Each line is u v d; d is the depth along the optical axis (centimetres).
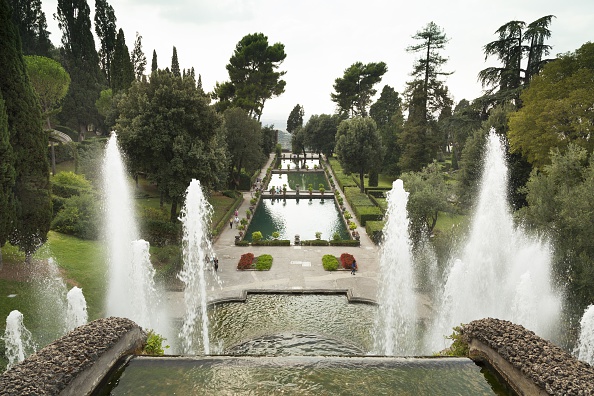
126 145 2527
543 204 1697
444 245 2075
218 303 1792
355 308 1766
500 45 2994
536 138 2205
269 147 6444
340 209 4053
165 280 1955
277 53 6103
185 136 2603
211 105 2812
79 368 699
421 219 2470
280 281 2067
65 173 3206
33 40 5809
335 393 747
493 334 846
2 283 1547
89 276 1809
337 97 8206
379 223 3155
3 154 1459
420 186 2570
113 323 877
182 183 2578
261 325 1592
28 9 5716
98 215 2436
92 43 5997
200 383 771
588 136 2067
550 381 680
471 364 843
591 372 700
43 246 2050
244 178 5069
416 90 4634
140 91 2656
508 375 775
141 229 2342
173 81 2655
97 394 741
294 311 1730
